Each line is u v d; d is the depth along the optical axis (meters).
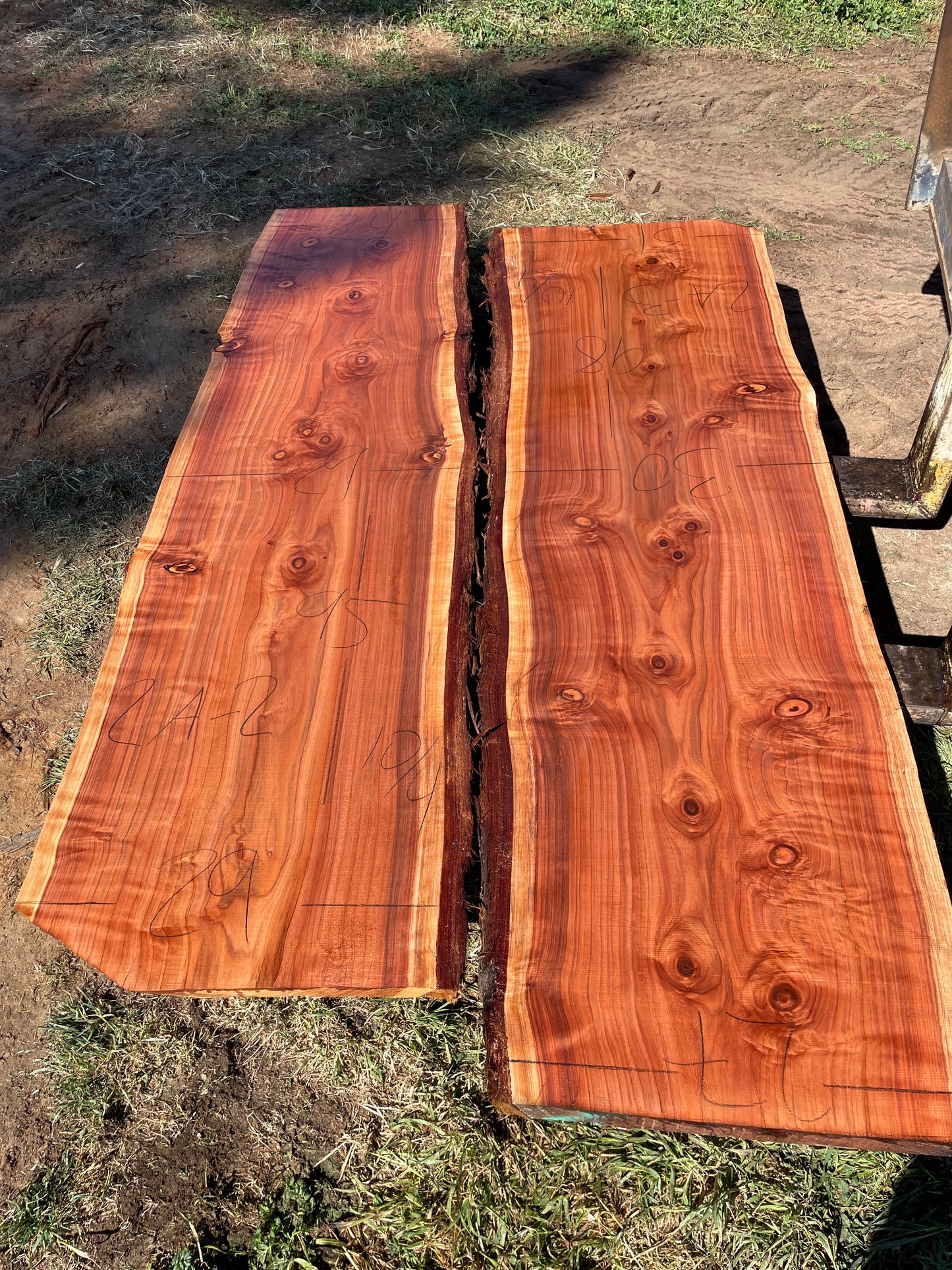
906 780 1.52
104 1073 1.91
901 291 3.64
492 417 2.20
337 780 1.57
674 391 2.20
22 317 3.59
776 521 1.91
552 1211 1.71
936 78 2.60
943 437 2.51
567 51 5.01
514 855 1.47
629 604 1.78
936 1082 1.26
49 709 2.52
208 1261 1.71
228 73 4.84
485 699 1.68
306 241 2.77
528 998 1.34
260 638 1.76
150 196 4.10
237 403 2.22
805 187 4.12
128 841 1.52
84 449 3.12
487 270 2.67
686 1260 1.65
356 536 1.92
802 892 1.41
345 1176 1.79
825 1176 1.72
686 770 1.54
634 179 4.18
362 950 1.40
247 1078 1.90
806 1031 1.30
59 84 4.85
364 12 5.30
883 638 2.62
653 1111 1.26
